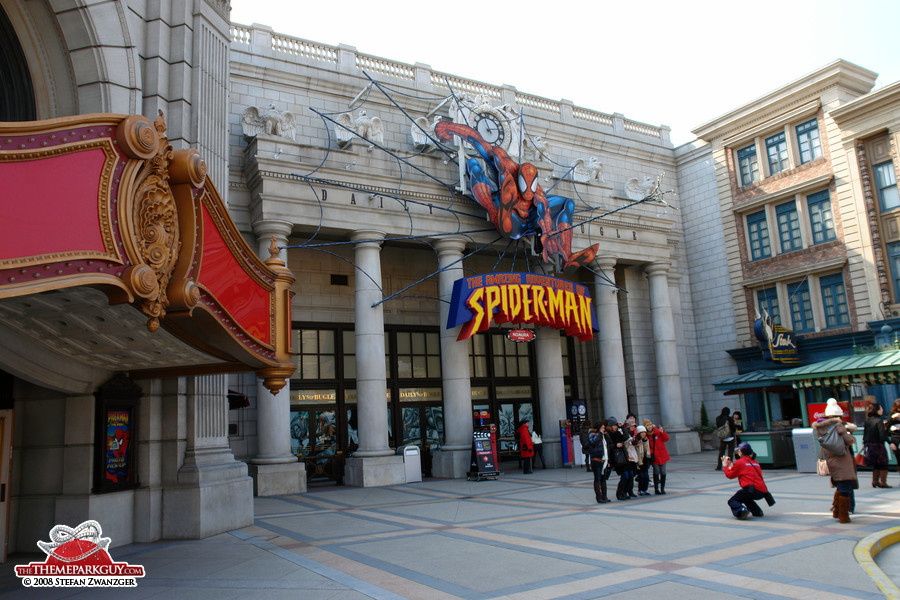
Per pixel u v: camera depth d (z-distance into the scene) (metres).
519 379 29.52
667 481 18.47
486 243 24.66
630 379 30.22
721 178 33.62
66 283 5.90
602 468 14.96
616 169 33.03
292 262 24.23
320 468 23.02
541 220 24.38
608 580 7.59
